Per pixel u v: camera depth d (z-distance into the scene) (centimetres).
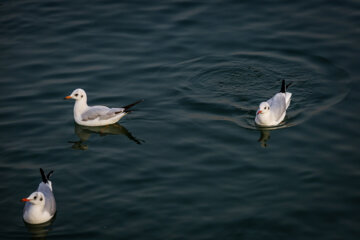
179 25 2391
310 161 1587
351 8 2423
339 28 2294
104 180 1544
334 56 2130
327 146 1650
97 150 1700
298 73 2059
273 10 2456
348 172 1524
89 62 2170
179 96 1953
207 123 1803
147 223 1365
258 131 1759
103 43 2288
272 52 2191
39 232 1354
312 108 1852
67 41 2308
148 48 2250
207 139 1723
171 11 2492
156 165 1605
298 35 2275
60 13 2509
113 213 1405
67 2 2609
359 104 1839
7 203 1458
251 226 1339
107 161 1638
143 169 1588
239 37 2292
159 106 1903
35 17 2478
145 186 1509
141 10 2511
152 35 2330
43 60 2183
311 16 2392
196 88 1998
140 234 1328
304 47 2198
